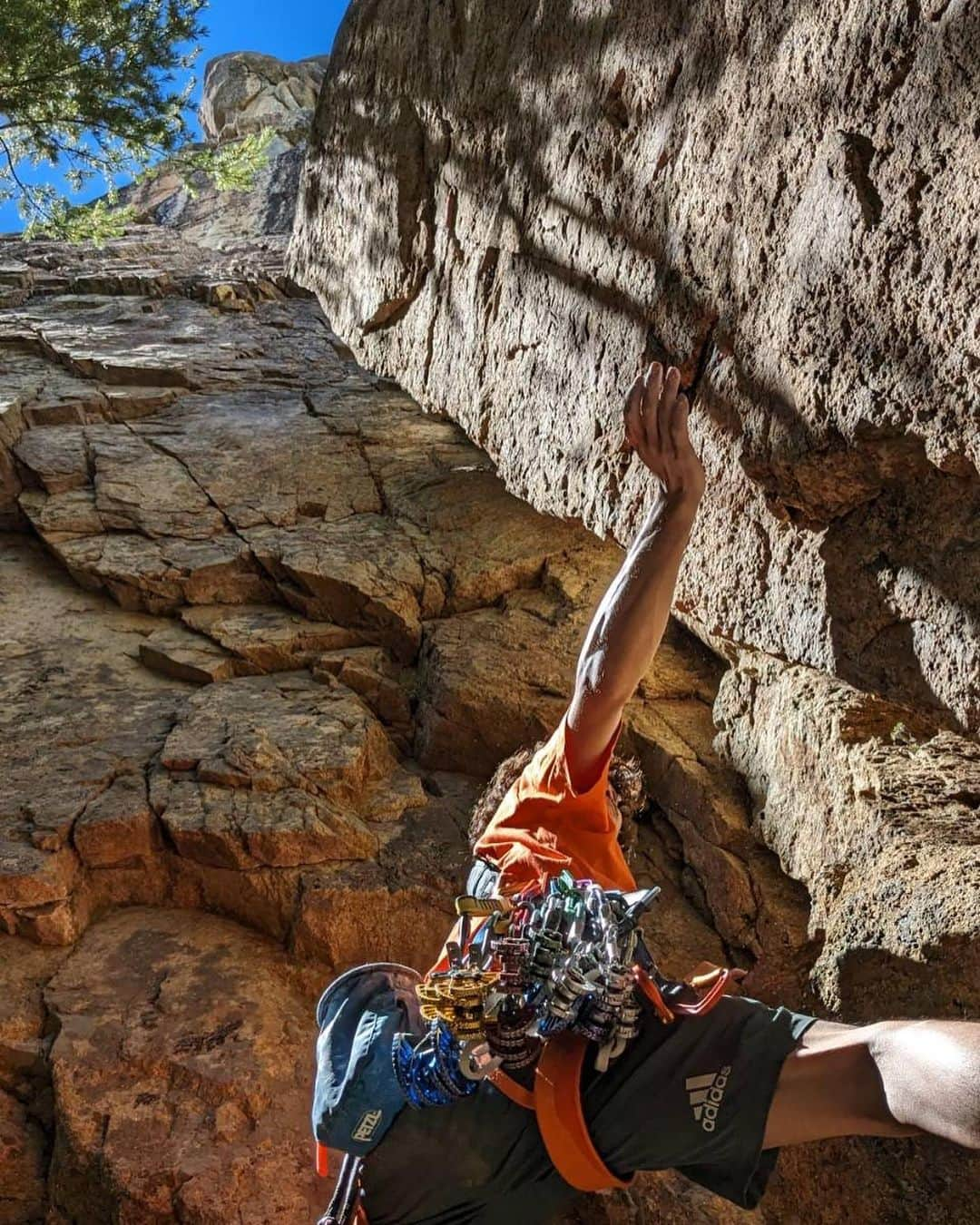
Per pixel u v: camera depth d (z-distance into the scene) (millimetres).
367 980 1748
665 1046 1548
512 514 5836
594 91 3936
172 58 9602
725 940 3824
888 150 2408
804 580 2770
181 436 6859
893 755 3404
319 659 5148
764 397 2836
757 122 2896
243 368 7922
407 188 6191
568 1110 1517
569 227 4094
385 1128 1588
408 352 6250
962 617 2361
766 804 3924
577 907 1580
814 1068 1480
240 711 4754
